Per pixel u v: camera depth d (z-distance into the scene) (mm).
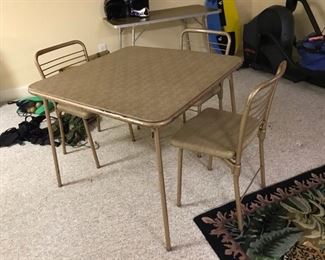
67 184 2207
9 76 3492
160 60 2053
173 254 1644
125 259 1639
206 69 1825
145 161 2381
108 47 3773
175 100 1478
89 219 1901
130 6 3420
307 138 2471
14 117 3166
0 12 3223
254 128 1713
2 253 1728
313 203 1876
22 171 2379
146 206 1963
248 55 3734
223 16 3662
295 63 3207
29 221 1921
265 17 3377
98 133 2797
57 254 1700
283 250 1607
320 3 3473
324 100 2990
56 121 2830
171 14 3451
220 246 1661
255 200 1928
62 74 1935
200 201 1964
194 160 2340
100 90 1661
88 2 3486
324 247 1609
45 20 3406
